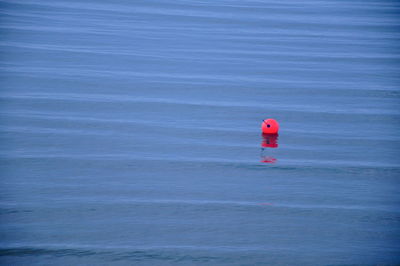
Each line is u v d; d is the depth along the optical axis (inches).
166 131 1585.9
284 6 3720.5
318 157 1441.9
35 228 1037.2
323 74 2236.7
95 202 1149.1
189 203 1159.6
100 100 1822.1
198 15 3243.1
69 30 2701.8
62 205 1129.4
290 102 1891.0
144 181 1261.1
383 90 2060.8
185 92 1942.7
